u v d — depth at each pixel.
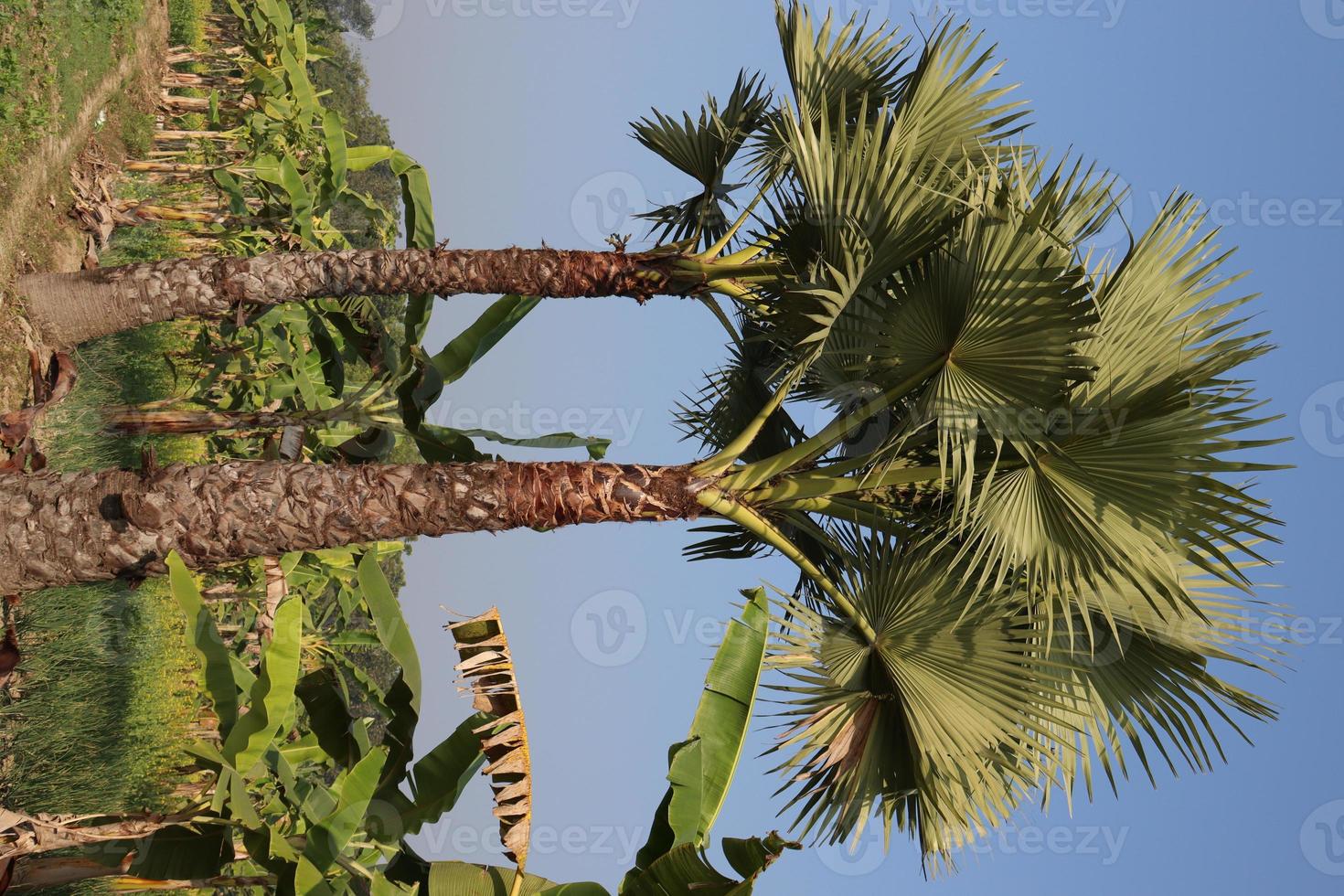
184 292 5.73
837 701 4.24
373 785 3.33
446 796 3.61
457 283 5.70
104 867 3.51
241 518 3.87
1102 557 3.94
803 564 4.44
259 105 9.28
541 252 5.74
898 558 4.42
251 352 7.75
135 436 7.07
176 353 8.22
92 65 8.67
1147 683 4.47
